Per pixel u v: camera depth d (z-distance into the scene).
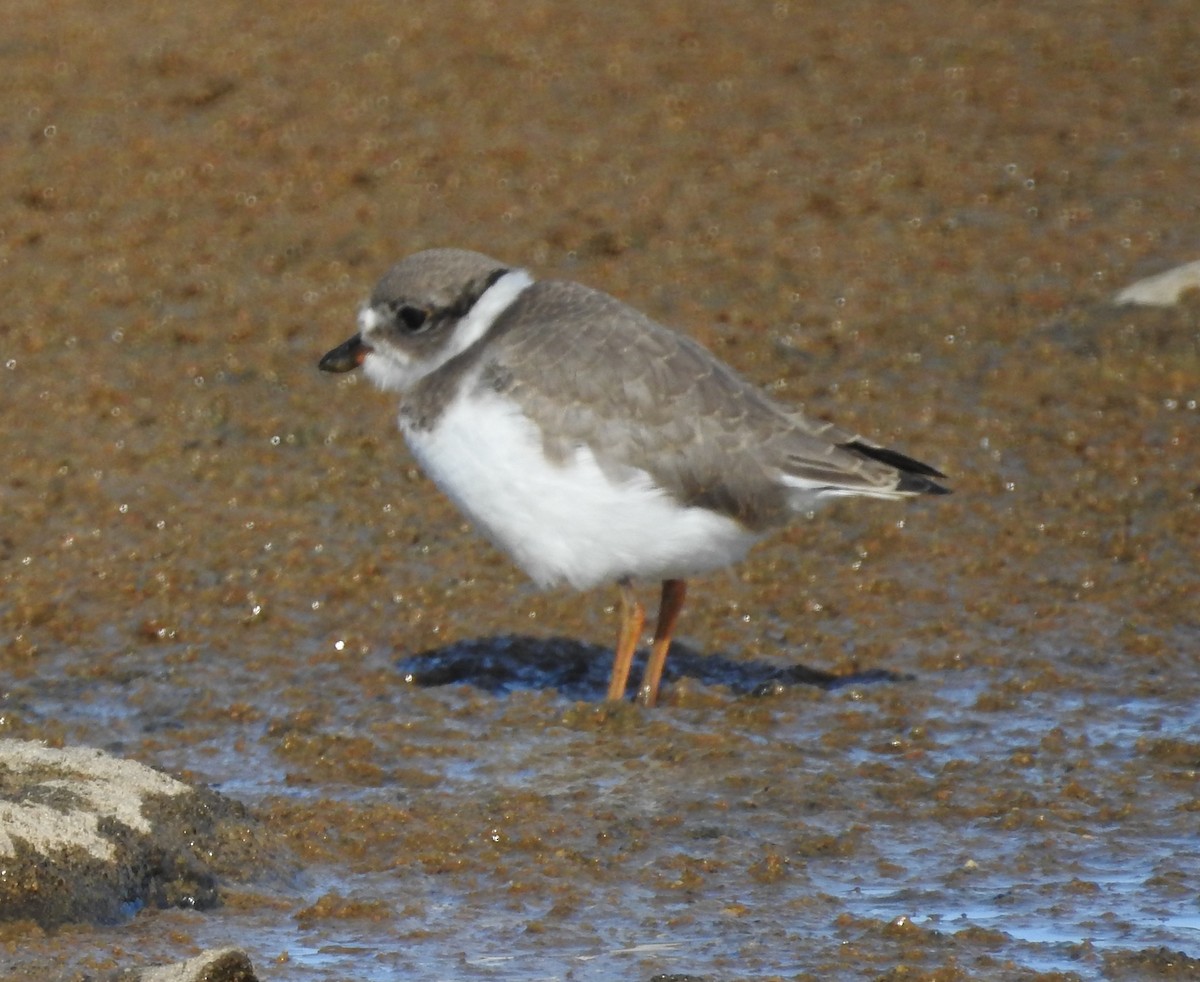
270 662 12.44
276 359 17.53
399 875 9.25
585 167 21.62
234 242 20.03
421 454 11.06
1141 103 22.86
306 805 10.02
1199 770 10.52
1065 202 20.34
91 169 21.67
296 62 24.59
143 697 11.85
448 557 14.11
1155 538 14.05
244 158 21.95
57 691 11.97
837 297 18.47
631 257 19.47
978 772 10.58
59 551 14.11
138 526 14.53
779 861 9.30
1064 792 10.24
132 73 24.20
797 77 24.14
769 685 11.85
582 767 10.70
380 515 14.77
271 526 14.55
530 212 20.53
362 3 26.67
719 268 19.17
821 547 14.20
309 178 21.39
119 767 9.27
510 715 11.49
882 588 13.46
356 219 20.47
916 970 8.09
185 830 9.09
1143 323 17.28
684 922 8.71
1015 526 14.36
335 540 14.36
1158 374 16.59
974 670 12.19
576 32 25.77
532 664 12.48
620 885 9.16
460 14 26.34
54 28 25.80
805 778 10.46
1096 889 9.08
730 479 10.94
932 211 20.33
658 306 18.36
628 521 10.86
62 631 12.87
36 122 22.80
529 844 9.62
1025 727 11.27
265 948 8.35
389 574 13.82
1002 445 15.65
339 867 9.36
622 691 11.61
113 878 8.66
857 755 10.89
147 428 16.23
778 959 8.29
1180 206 20.08
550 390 10.69
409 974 8.12
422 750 10.96
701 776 10.55
